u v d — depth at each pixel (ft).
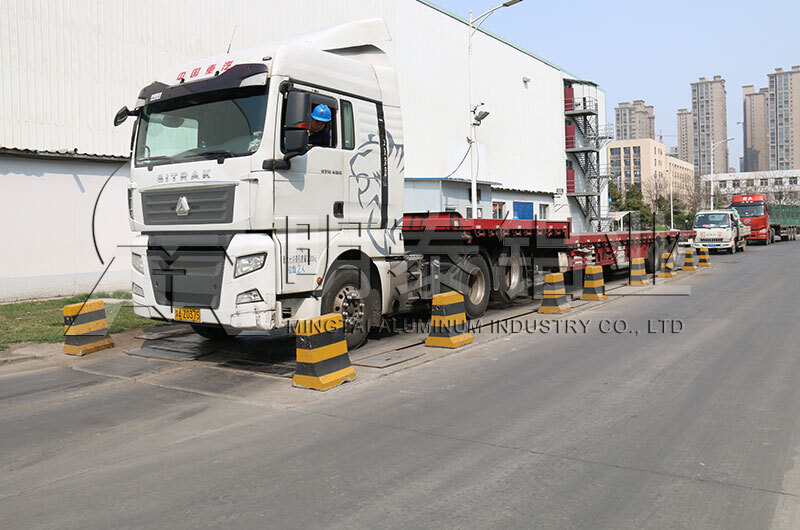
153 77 52.26
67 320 27.61
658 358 25.73
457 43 102.94
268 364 25.50
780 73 488.44
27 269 43.47
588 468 14.56
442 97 99.30
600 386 21.59
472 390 21.20
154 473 14.58
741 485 13.61
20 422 18.65
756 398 20.02
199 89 23.91
